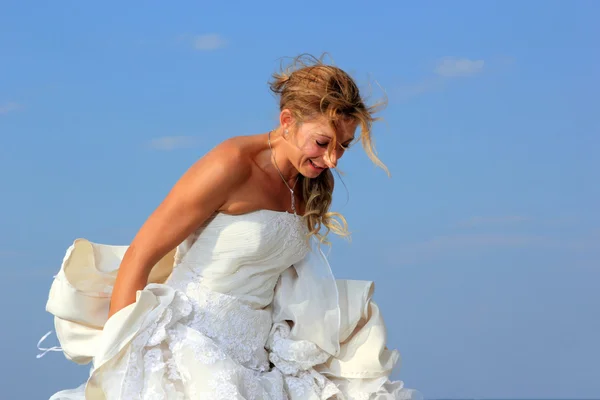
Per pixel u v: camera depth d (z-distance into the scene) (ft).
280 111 12.89
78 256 12.75
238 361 12.63
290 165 13.05
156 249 12.19
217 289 12.56
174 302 12.15
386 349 13.97
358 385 13.62
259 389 12.32
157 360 11.75
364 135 12.60
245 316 12.73
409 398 13.94
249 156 12.69
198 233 12.80
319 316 13.44
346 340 13.89
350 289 13.84
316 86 12.35
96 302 12.65
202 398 11.54
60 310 12.39
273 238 12.75
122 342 11.55
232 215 12.62
